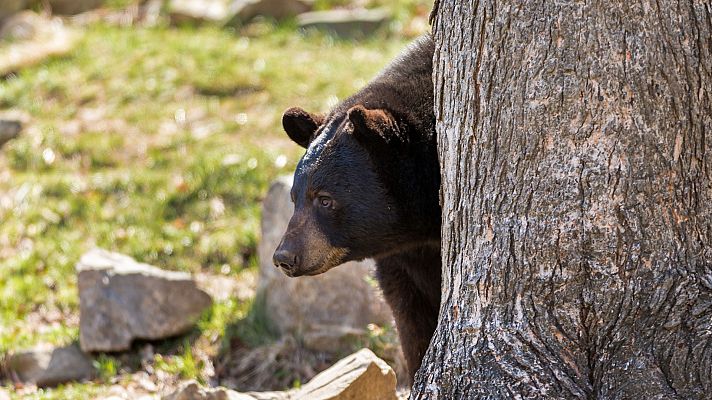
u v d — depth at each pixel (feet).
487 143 22.85
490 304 23.09
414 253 30.89
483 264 23.18
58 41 86.94
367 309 41.11
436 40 24.80
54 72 80.38
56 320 47.88
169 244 53.36
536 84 21.72
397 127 28.73
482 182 23.11
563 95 21.48
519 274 22.62
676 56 21.08
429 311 32.09
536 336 22.44
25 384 41.81
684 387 21.03
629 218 21.62
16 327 46.65
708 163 21.74
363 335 39.99
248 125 68.44
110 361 42.27
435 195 29.35
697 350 21.17
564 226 21.97
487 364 22.74
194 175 60.18
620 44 20.97
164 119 71.05
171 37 86.74
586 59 21.17
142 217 56.54
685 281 21.67
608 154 21.43
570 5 21.15
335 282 42.01
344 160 28.86
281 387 39.91
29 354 42.91
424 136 29.19
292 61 79.56
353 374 29.19
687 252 21.83
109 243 54.39
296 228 29.14
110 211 58.03
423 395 23.58
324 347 40.83
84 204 58.70
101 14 99.25
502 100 22.36
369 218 29.01
